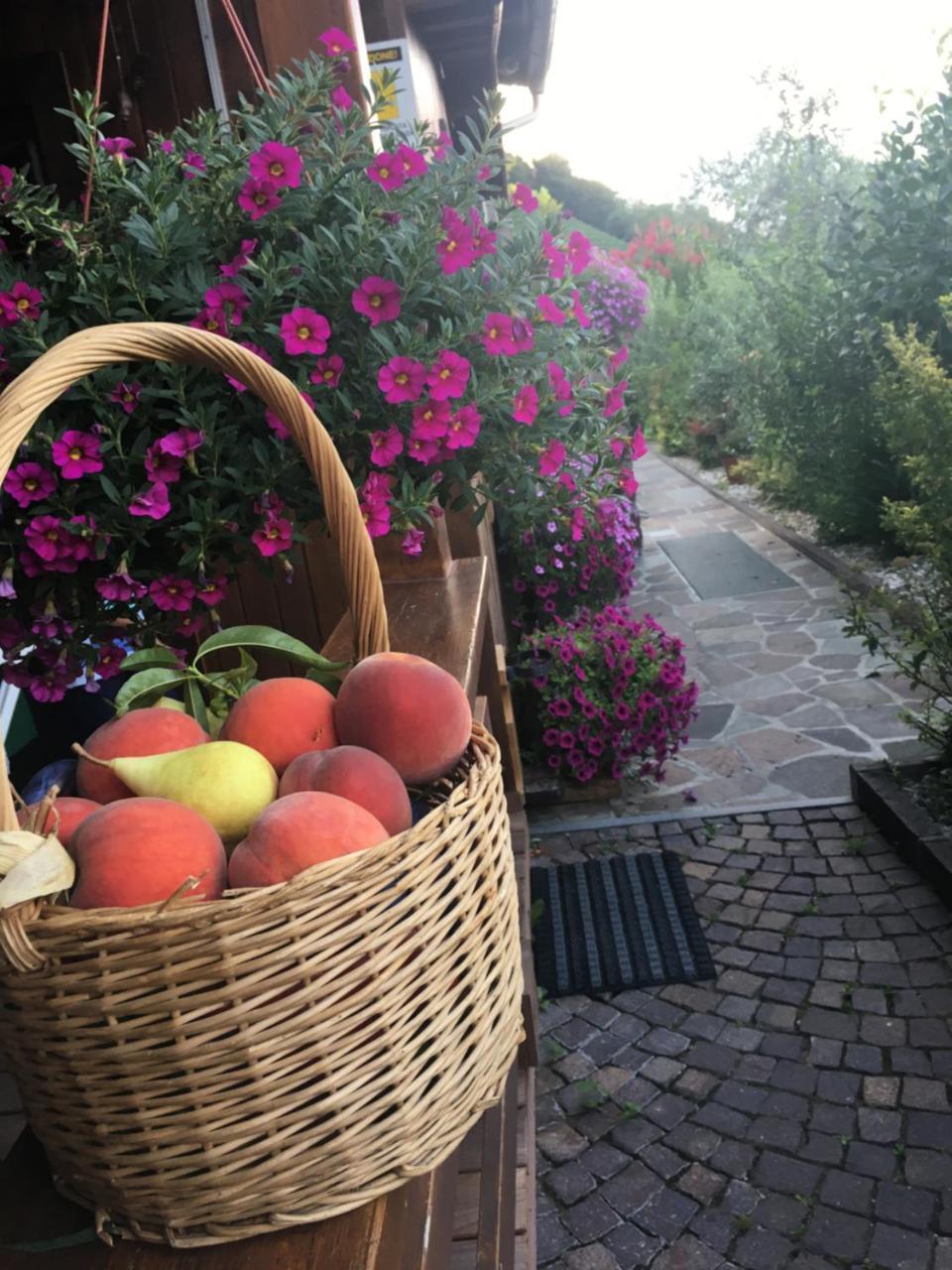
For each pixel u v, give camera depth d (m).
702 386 11.65
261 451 1.53
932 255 6.38
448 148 2.03
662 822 4.05
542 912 3.49
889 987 2.95
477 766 0.94
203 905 0.72
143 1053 0.73
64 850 0.77
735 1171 2.40
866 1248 2.16
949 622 3.76
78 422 1.54
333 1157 0.79
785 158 11.51
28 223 1.56
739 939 3.27
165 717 1.00
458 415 1.62
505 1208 1.60
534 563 5.77
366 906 0.77
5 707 2.57
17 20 3.04
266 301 1.54
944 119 6.26
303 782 0.93
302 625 2.60
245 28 3.01
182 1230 0.81
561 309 1.92
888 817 3.67
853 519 7.22
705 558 7.95
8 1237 0.84
